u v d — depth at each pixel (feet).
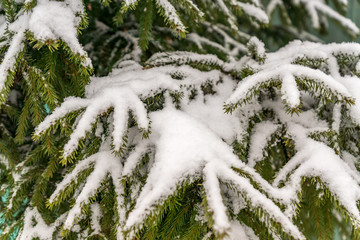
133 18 4.80
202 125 3.36
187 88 3.63
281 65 3.37
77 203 3.20
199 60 3.76
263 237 3.20
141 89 3.43
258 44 3.67
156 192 3.06
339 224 3.76
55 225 3.67
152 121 3.37
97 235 3.42
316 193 3.39
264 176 3.53
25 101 3.54
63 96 3.63
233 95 3.32
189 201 3.26
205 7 4.32
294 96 3.17
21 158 4.01
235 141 3.47
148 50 4.49
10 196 3.74
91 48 4.40
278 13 5.13
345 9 4.93
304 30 5.49
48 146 3.51
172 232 3.22
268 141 3.54
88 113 3.28
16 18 3.37
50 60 3.43
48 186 3.95
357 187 3.15
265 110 3.68
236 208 3.22
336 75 3.54
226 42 5.26
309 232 3.67
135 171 3.30
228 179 3.10
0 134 4.06
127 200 3.29
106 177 3.31
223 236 2.85
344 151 3.51
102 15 4.59
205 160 3.16
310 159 3.26
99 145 3.45
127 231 2.98
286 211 3.11
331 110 3.56
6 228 3.70
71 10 3.29
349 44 3.58
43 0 3.26
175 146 3.21
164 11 3.39
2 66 3.22
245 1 4.34
